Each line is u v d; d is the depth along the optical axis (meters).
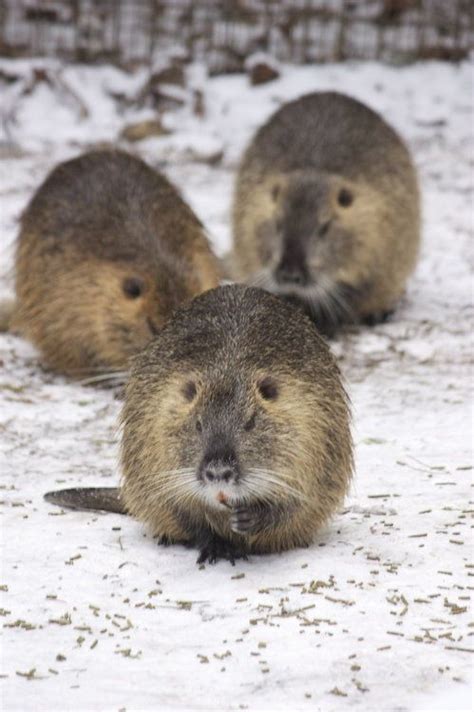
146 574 7.86
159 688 6.22
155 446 8.15
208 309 8.59
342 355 14.01
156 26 27.34
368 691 6.15
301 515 8.13
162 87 25.03
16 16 27.00
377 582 7.56
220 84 25.80
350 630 6.87
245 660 6.54
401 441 10.85
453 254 18.30
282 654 6.59
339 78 26.17
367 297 15.60
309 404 8.12
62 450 10.80
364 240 15.40
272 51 27.19
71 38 26.69
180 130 24.08
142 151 23.08
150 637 6.87
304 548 8.30
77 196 13.68
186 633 6.92
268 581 7.69
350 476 8.59
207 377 8.05
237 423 7.79
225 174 22.34
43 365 13.77
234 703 6.04
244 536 8.13
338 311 15.52
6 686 6.23
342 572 7.75
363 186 15.41
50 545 8.32
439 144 24.06
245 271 16.34
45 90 24.52
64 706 5.99
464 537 8.32
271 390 8.02
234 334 8.28
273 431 7.88
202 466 7.60
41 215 13.76
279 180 15.58
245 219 16.09
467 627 6.88
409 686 6.19
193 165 22.77
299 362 8.24
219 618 7.12
